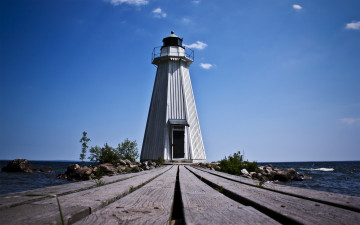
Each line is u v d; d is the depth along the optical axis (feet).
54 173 111.65
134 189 15.51
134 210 8.20
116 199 11.24
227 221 6.69
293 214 7.50
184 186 17.40
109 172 71.97
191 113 109.19
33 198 9.54
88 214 7.86
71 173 81.56
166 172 38.83
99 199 10.02
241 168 80.64
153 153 102.42
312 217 7.09
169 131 102.22
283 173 86.02
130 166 78.74
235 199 13.06
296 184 79.00
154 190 14.52
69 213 6.96
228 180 22.77
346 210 8.15
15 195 10.32
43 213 7.02
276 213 7.91
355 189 69.97
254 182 20.76
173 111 105.29
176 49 113.80
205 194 12.88
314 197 11.23
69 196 11.00
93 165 84.89
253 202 10.09
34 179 79.56
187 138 103.24
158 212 7.89
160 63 115.34
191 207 8.93
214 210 8.34
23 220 6.16
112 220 6.73
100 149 84.02
